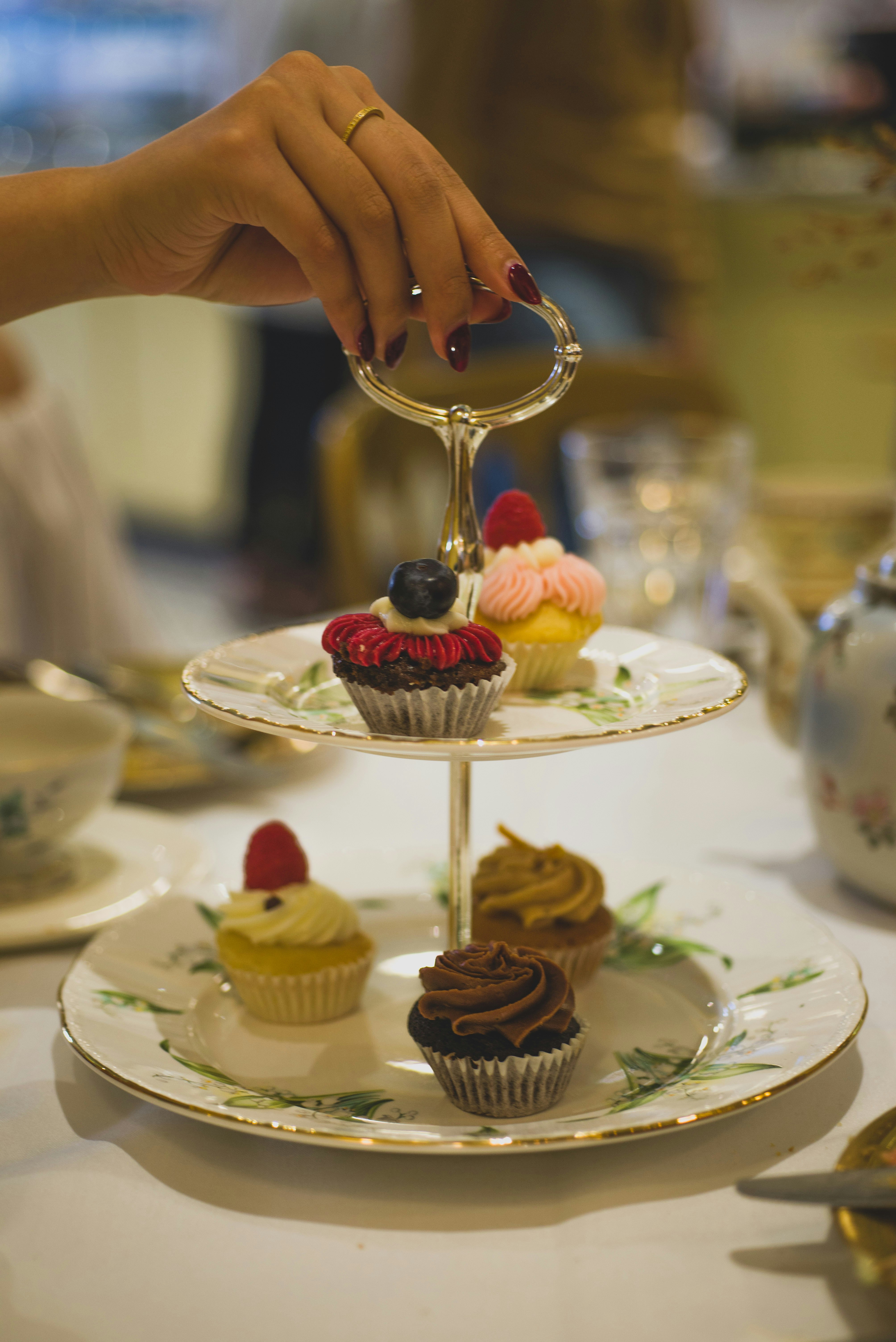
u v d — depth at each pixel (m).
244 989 0.63
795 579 1.08
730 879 0.80
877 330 2.77
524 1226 0.47
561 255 2.30
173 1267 0.45
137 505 4.79
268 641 0.65
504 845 0.74
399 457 1.52
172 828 0.88
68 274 0.69
